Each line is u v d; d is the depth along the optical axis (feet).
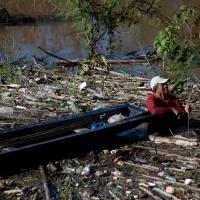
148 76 38.99
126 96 33.06
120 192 21.34
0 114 29.60
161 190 21.27
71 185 22.03
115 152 24.70
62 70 40.47
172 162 23.75
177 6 60.75
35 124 25.63
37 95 33.55
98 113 27.17
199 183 21.84
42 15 62.44
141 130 27.20
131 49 46.96
